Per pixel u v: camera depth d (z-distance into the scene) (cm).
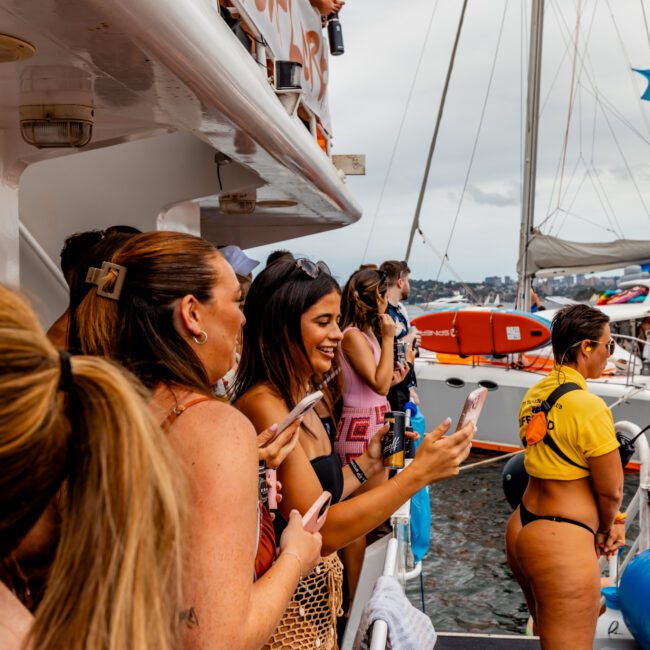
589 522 346
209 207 589
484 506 1047
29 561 90
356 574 305
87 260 168
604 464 338
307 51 371
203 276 144
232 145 274
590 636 346
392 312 586
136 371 135
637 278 1786
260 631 130
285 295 215
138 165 373
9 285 83
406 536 368
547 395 353
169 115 224
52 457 76
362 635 219
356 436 377
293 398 218
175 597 88
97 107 220
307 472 204
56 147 214
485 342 1273
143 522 80
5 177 246
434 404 1330
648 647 364
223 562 120
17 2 132
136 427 80
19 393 73
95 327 142
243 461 127
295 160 330
